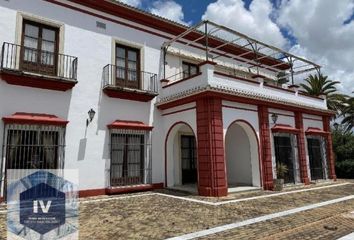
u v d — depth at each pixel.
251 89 13.26
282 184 12.77
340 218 7.59
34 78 10.09
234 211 8.37
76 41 11.70
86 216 7.82
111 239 5.81
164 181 13.46
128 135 12.73
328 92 26.19
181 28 15.00
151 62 13.90
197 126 11.73
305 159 15.38
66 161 10.77
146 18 13.83
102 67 12.27
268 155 13.19
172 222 7.13
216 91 11.24
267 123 13.53
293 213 8.09
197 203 9.60
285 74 19.72
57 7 11.40
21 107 10.03
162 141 13.71
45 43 11.07
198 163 11.53
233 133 15.30
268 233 6.16
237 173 14.92
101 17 12.57
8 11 10.25
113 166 12.10
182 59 15.16
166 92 13.75
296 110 15.32
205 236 5.97
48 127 10.41
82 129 11.35
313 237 5.91
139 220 7.35
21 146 9.80
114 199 10.57
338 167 20.41
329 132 17.56
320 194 11.69
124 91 12.35
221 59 16.94
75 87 11.39
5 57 9.88
